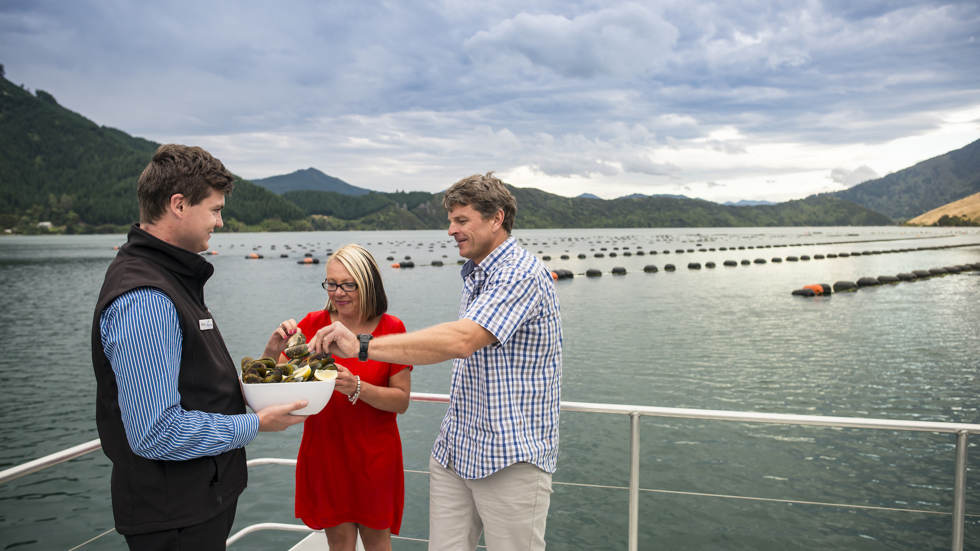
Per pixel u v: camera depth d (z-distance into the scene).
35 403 11.02
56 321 20.86
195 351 1.71
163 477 1.64
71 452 1.99
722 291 27.30
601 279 33.91
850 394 10.49
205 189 1.74
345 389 2.22
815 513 5.74
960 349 14.13
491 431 2.11
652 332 16.83
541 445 2.15
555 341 2.19
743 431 8.09
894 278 29.70
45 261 54.88
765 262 46.22
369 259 2.49
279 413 1.82
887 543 5.23
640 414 2.40
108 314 1.54
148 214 1.73
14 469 1.84
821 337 15.88
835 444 7.64
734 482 6.52
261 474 7.00
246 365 1.95
